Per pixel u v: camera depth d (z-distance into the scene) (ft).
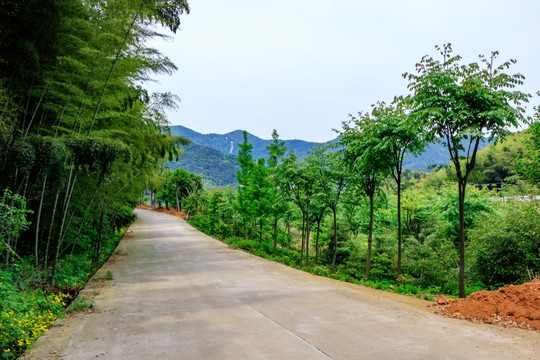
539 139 48.32
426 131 28.09
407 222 77.30
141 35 33.30
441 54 25.55
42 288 25.61
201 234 92.73
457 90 24.25
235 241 70.59
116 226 86.74
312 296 24.64
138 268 40.78
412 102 26.17
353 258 60.80
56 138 27.71
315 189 46.09
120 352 14.10
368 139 34.09
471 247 41.65
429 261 45.57
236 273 36.40
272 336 15.81
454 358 12.75
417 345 14.21
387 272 55.06
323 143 46.37
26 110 27.89
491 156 174.29
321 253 77.20
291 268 40.42
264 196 60.95
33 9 25.07
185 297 25.11
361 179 39.60
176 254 54.60
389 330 16.37
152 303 23.30
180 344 14.98
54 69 29.27
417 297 25.49
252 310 20.81
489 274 38.40
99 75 32.58
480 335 15.38
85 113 32.96
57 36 27.66
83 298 24.26
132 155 43.60
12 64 26.07
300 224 82.99
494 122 23.63
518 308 17.83
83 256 48.75
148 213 196.54
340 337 15.46
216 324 18.01
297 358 13.10
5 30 24.47
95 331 17.02
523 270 35.91
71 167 28.66
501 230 37.86
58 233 28.89
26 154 24.09
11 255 28.14
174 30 40.37
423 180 224.53
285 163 47.62
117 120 39.83
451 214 56.24
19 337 15.20
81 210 46.19
